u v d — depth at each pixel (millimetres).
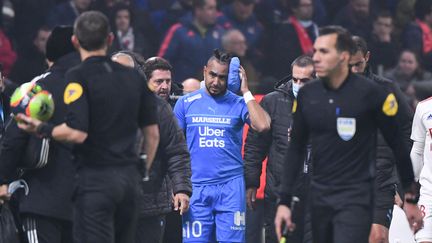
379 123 19594
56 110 20797
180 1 42969
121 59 23625
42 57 41000
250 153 26531
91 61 19656
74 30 19953
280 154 25828
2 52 40719
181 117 26469
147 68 25953
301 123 19828
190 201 26328
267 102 26156
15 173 21375
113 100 19578
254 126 25656
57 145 21000
